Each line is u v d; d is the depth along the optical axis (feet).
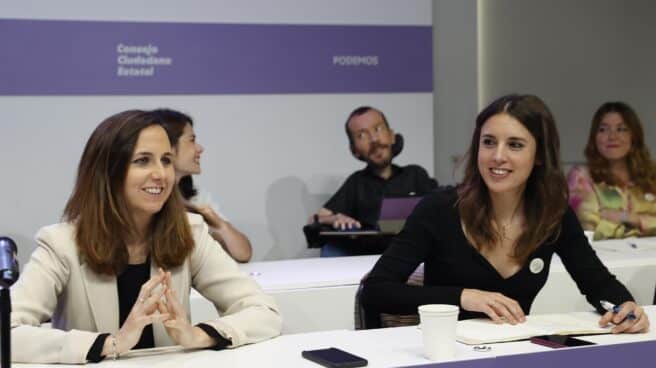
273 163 14.89
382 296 7.00
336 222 13.26
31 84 13.48
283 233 15.03
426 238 7.28
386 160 14.87
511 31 17.58
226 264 6.98
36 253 6.49
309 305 9.17
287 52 14.80
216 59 14.40
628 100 18.01
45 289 6.35
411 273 7.36
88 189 6.43
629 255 10.47
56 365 5.72
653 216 13.51
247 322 6.27
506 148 6.85
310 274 9.68
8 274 4.93
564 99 17.95
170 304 5.91
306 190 15.10
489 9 17.47
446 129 17.24
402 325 7.23
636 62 17.98
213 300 7.00
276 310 6.75
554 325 6.53
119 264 6.48
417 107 15.64
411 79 15.56
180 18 14.17
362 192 14.85
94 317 6.44
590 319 6.83
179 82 14.24
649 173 13.58
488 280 7.17
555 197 7.12
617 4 17.99
